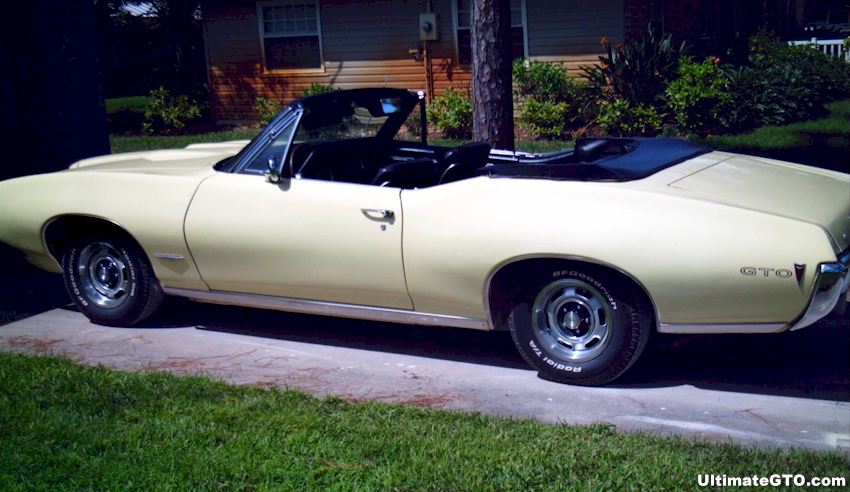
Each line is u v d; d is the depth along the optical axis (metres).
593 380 4.69
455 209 4.68
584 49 16.17
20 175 8.02
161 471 3.58
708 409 4.42
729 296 4.21
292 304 5.38
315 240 5.05
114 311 5.88
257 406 4.29
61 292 6.91
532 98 14.85
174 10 22.66
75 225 5.89
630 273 4.30
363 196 4.93
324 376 4.99
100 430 3.99
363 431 3.95
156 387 4.56
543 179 4.60
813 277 4.06
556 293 4.70
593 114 14.53
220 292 5.59
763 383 4.75
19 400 4.37
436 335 5.74
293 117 5.21
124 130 19.19
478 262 4.62
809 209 4.32
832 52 18.05
